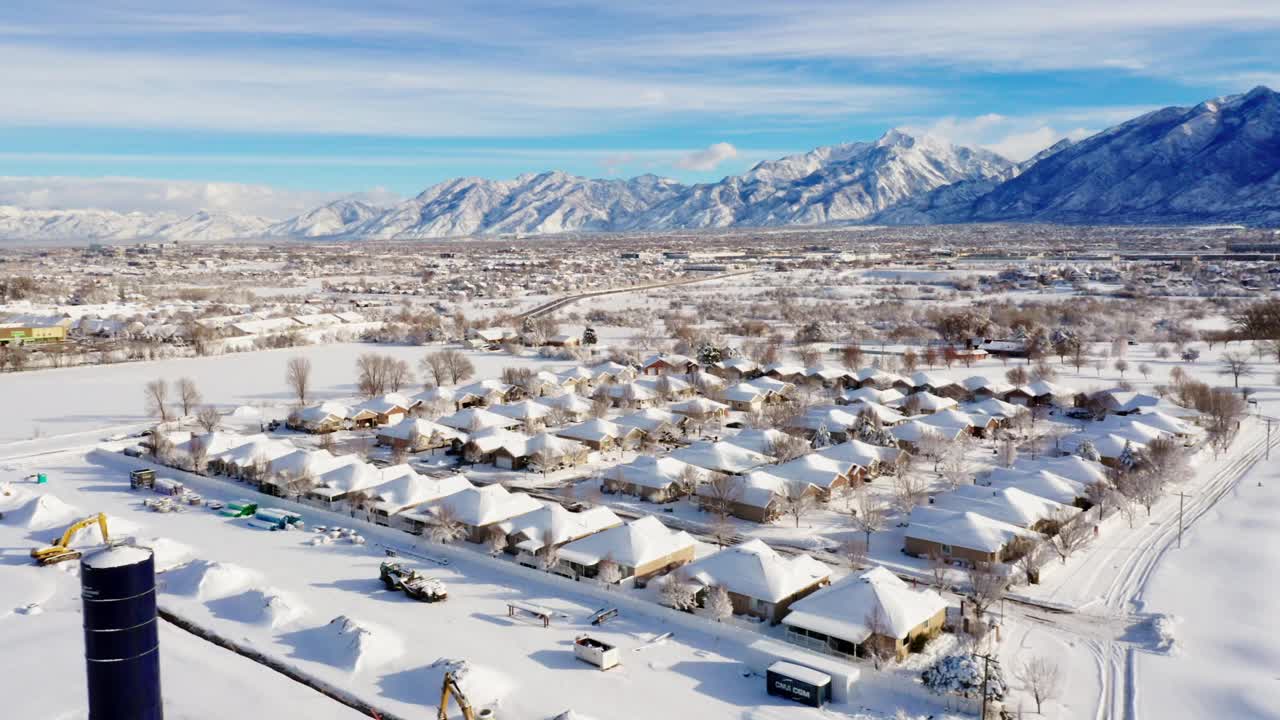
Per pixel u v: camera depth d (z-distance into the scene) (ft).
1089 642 223.30
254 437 401.49
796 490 321.32
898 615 216.33
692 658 214.48
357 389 574.97
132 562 107.24
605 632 228.43
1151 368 623.77
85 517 315.37
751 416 474.49
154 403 518.78
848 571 272.10
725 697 195.42
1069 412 493.36
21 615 237.66
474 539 296.71
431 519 298.35
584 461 401.90
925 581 263.90
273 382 599.98
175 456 387.96
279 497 345.72
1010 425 456.45
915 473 383.24
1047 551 274.77
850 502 341.82
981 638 220.23
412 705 191.31
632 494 351.46
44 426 467.52
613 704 191.11
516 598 250.37
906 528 290.76
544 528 282.77
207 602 245.24
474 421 441.68
